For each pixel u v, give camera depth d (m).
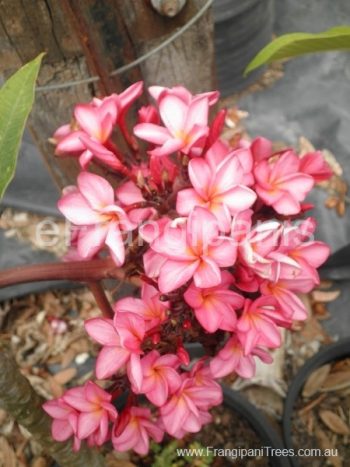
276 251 0.36
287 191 0.38
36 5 0.45
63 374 0.92
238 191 0.34
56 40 0.49
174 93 0.39
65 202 0.37
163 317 0.38
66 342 0.95
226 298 0.36
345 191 1.07
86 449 0.49
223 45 1.14
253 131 1.20
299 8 1.38
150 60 0.57
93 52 0.49
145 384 0.37
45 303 0.99
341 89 1.22
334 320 0.96
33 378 0.91
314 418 0.80
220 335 0.41
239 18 1.11
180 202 0.35
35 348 0.94
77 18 0.46
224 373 0.41
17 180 1.06
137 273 0.41
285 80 1.26
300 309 0.39
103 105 0.39
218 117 0.38
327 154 1.14
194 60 0.60
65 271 0.41
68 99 0.55
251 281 0.37
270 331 0.37
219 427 0.74
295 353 0.92
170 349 0.38
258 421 0.72
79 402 0.40
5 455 0.81
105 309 0.50
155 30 0.53
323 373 0.82
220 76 1.21
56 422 0.42
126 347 0.35
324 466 0.77
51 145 0.61
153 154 0.36
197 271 0.33
